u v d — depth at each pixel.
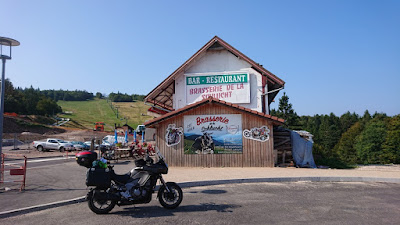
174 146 15.04
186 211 6.68
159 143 15.15
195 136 14.97
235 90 18.23
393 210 6.82
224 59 19.08
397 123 55.84
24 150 33.09
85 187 9.55
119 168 15.39
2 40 9.64
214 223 5.79
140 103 168.12
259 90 18.33
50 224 5.83
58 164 17.53
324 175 11.42
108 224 5.78
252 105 18.30
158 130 15.22
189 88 18.67
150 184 6.78
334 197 8.19
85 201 7.81
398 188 9.62
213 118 14.98
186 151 14.93
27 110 95.25
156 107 21.86
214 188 9.48
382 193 8.80
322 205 7.25
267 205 7.22
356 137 66.25
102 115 122.94
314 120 110.00
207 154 14.81
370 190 9.25
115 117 118.56
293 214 6.44
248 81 18.17
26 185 9.95
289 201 7.66
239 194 8.53
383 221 5.97
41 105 101.38
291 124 53.59
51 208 7.12
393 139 55.28
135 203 6.68
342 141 71.44
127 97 177.12
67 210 6.91
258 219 6.06
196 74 18.66
